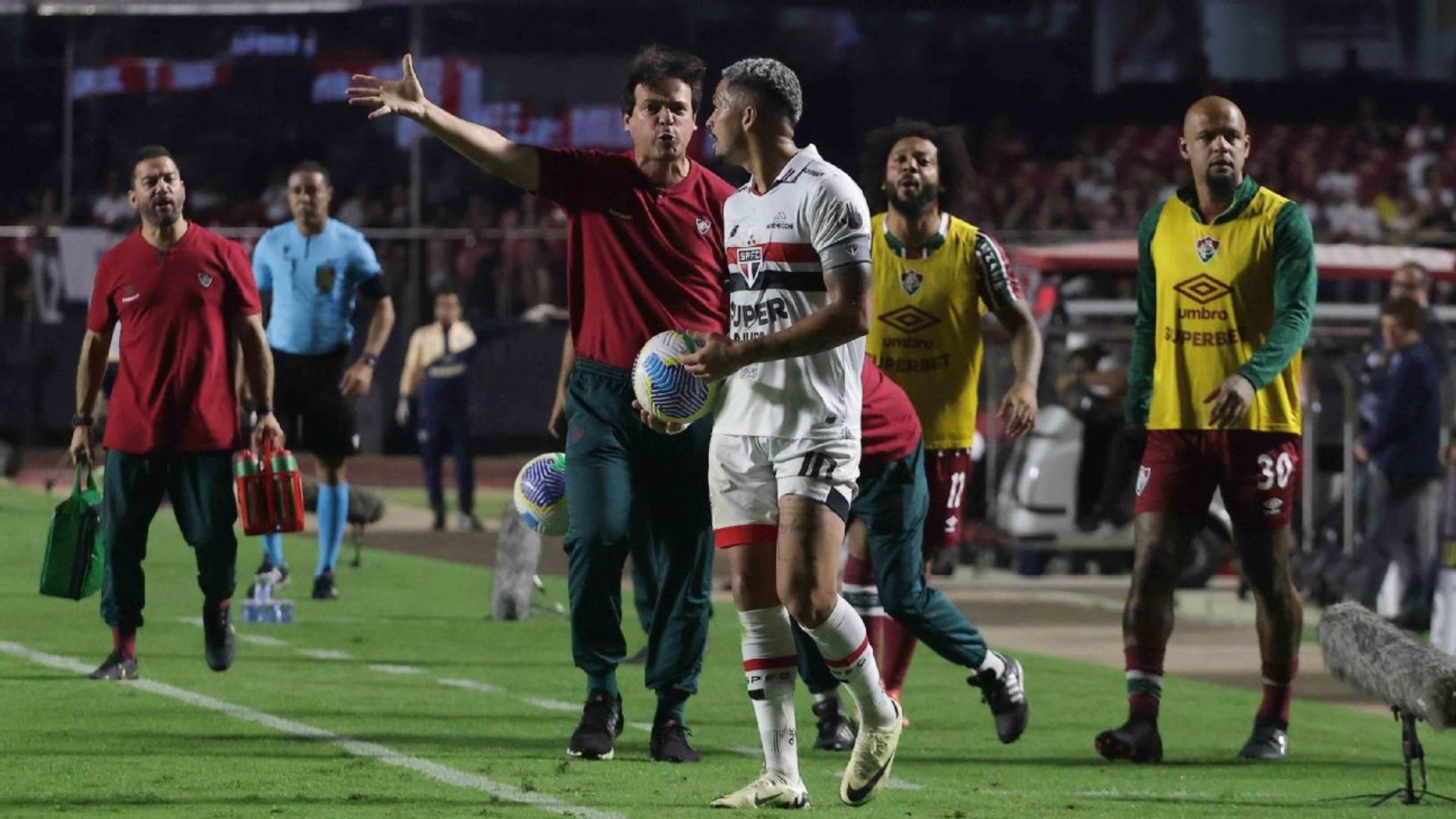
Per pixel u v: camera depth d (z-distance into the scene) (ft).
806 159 70.69
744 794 71.36
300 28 373.40
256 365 107.34
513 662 122.93
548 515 95.35
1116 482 189.47
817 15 371.97
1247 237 90.43
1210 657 138.21
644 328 82.48
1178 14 376.68
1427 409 151.84
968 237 96.58
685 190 82.94
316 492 175.52
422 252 333.62
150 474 105.70
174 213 104.37
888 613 90.43
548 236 330.34
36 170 374.22
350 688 107.76
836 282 69.21
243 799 72.64
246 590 163.32
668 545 84.33
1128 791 80.84
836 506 69.97
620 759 84.58
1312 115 376.07
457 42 365.40
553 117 364.17
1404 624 153.28
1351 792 81.92
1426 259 227.40
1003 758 90.63
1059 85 378.53
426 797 73.36
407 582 175.52
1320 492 179.83
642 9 363.97
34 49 373.20
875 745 71.82
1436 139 371.56
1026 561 191.83
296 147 374.84
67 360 320.91
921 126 98.32
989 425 195.31
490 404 330.34
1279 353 87.81
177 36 374.22
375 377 333.01
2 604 147.33
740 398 71.31
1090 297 215.51
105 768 79.46
